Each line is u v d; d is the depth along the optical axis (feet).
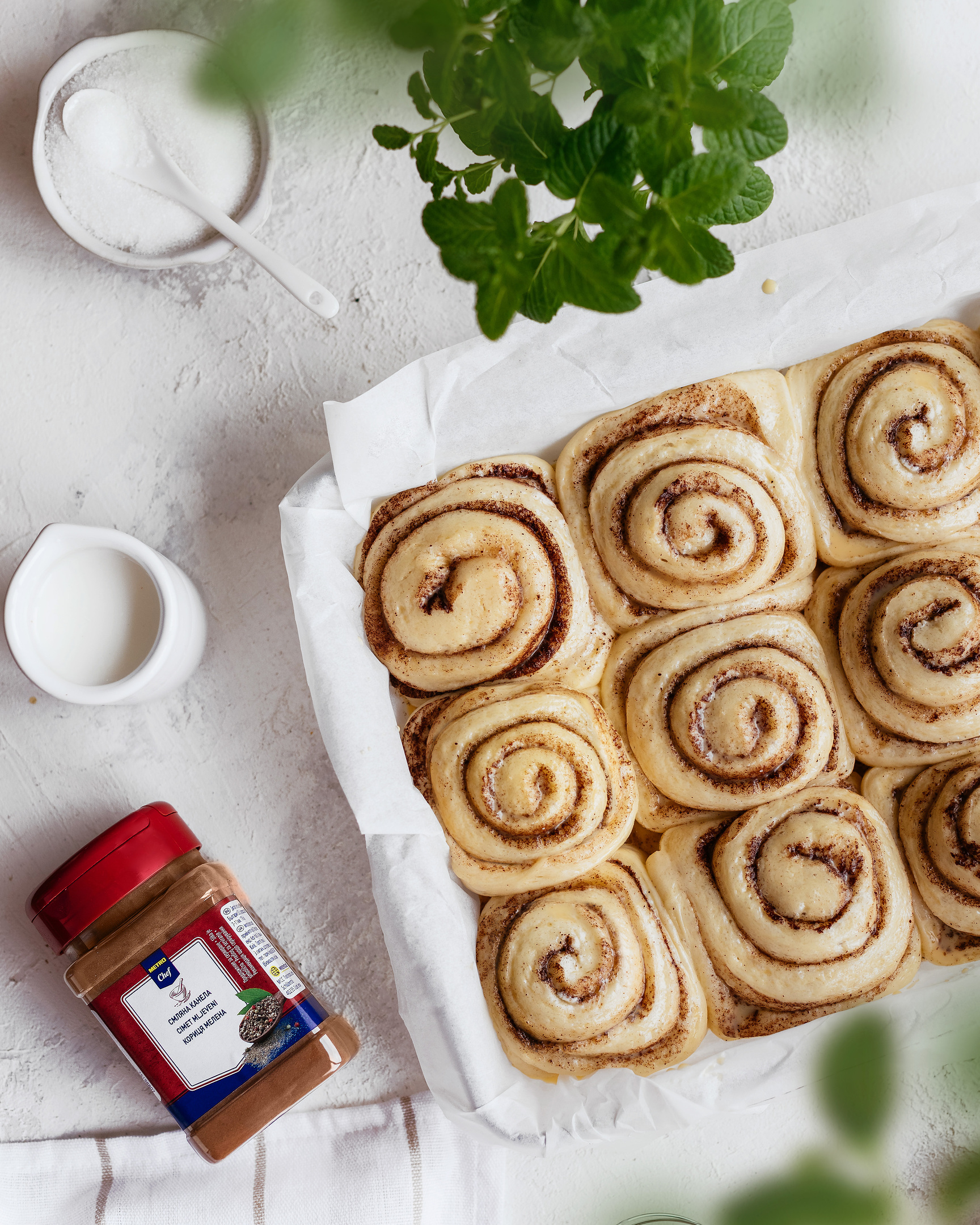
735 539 2.68
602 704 2.77
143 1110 2.91
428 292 2.93
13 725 2.92
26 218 2.92
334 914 2.91
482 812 2.67
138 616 2.81
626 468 2.73
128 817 2.69
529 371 2.75
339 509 2.73
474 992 2.68
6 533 2.93
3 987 2.90
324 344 2.93
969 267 2.75
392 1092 2.90
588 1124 2.68
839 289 2.76
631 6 2.09
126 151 2.81
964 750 2.73
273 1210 2.85
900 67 2.90
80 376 2.93
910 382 2.72
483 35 2.14
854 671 2.74
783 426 2.77
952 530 2.75
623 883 2.71
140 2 2.89
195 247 2.86
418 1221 2.86
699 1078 2.68
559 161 2.14
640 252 2.10
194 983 2.67
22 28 2.90
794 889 2.65
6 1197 2.85
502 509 2.73
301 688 2.93
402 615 2.70
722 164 2.10
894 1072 2.77
